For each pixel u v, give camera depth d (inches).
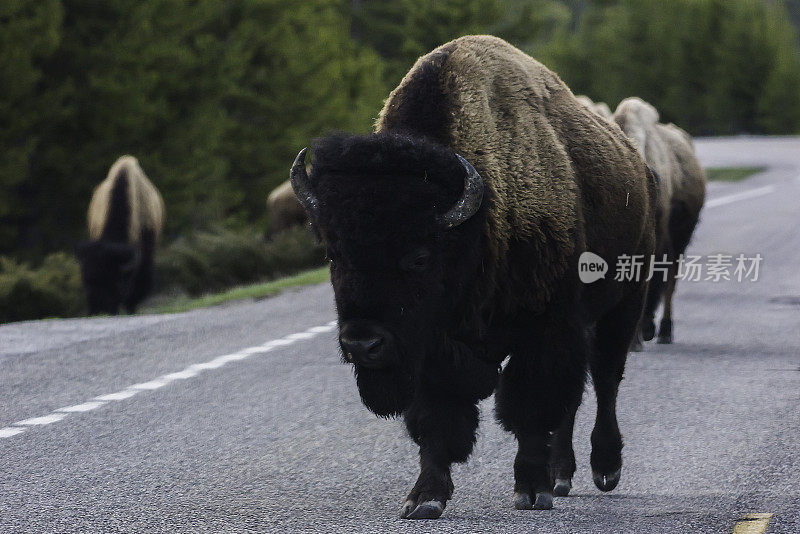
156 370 1428.4
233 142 5748.0
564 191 820.0
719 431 1051.3
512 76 853.8
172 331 1771.7
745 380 1302.9
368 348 693.3
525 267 792.9
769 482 854.5
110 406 1218.0
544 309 802.2
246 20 5792.3
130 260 2479.1
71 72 4448.8
